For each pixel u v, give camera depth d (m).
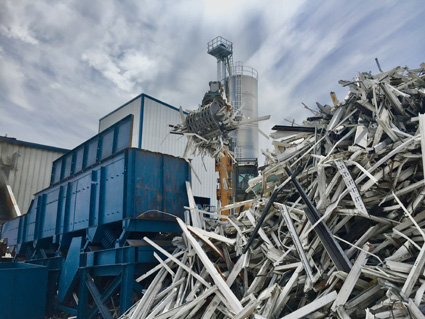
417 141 4.88
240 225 6.88
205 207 9.20
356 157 5.49
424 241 4.32
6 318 7.34
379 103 6.34
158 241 7.86
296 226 5.73
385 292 4.11
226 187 11.73
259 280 5.39
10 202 20.17
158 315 5.01
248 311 4.46
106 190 8.41
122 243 7.46
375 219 4.91
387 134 5.55
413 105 6.08
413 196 4.90
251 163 14.11
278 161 7.19
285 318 4.28
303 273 5.03
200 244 6.57
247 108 29.84
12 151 21.75
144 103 20.88
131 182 7.78
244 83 30.38
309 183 6.39
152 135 20.95
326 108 7.56
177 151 22.42
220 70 30.48
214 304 5.02
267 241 5.89
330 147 6.42
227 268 6.21
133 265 6.96
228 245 6.59
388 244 4.70
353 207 5.34
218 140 10.99
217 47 29.66
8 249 15.74
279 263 5.36
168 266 6.55
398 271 4.05
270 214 6.48
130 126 8.84
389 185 5.13
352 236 5.17
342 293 4.17
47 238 11.80
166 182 8.55
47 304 9.16
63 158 12.55
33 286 7.95
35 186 22.38
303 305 4.62
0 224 19.05
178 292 5.77
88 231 8.61
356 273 4.31
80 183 9.85
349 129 6.61
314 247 5.09
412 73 6.82
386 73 6.90
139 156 8.12
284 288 4.77
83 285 7.96
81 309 7.77
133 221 7.49
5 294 7.42
